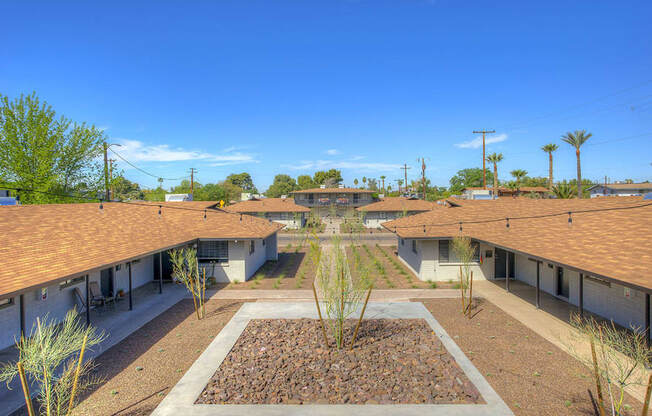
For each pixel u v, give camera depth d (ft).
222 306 47.80
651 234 36.27
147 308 46.98
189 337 36.35
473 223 64.44
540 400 24.06
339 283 35.09
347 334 36.55
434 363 29.60
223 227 64.80
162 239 53.26
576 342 33.78
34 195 90.94
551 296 51.52
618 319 38.68
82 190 102.12
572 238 43.34
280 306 47.47
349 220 120.88
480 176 279.69
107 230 50.85
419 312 44.06
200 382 26.91
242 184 383.04
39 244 38.58
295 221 171.42
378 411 22.94
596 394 24.73
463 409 23.07
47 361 19.57
